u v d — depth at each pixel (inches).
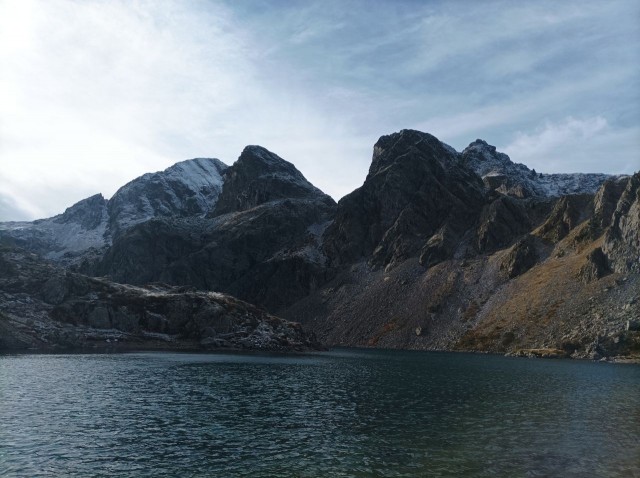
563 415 2229.3
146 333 6338.6
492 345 7062.0
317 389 2994.6
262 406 2365.9
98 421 1926.7
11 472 1315.2
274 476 1338.6
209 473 1357.0
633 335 5836.6
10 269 6358.3
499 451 1610.5
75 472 1336.1
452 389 3090.6
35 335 5251.0
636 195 7253.9
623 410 2368.4
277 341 6919.3
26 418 1916.8
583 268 7450.8
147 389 2743.6
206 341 6417.3
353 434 1823.3
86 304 6112.2
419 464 1460.4
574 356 5989.2
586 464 1481.3
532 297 7696.9
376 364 4867.1
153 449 1574.8
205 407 2295.8
